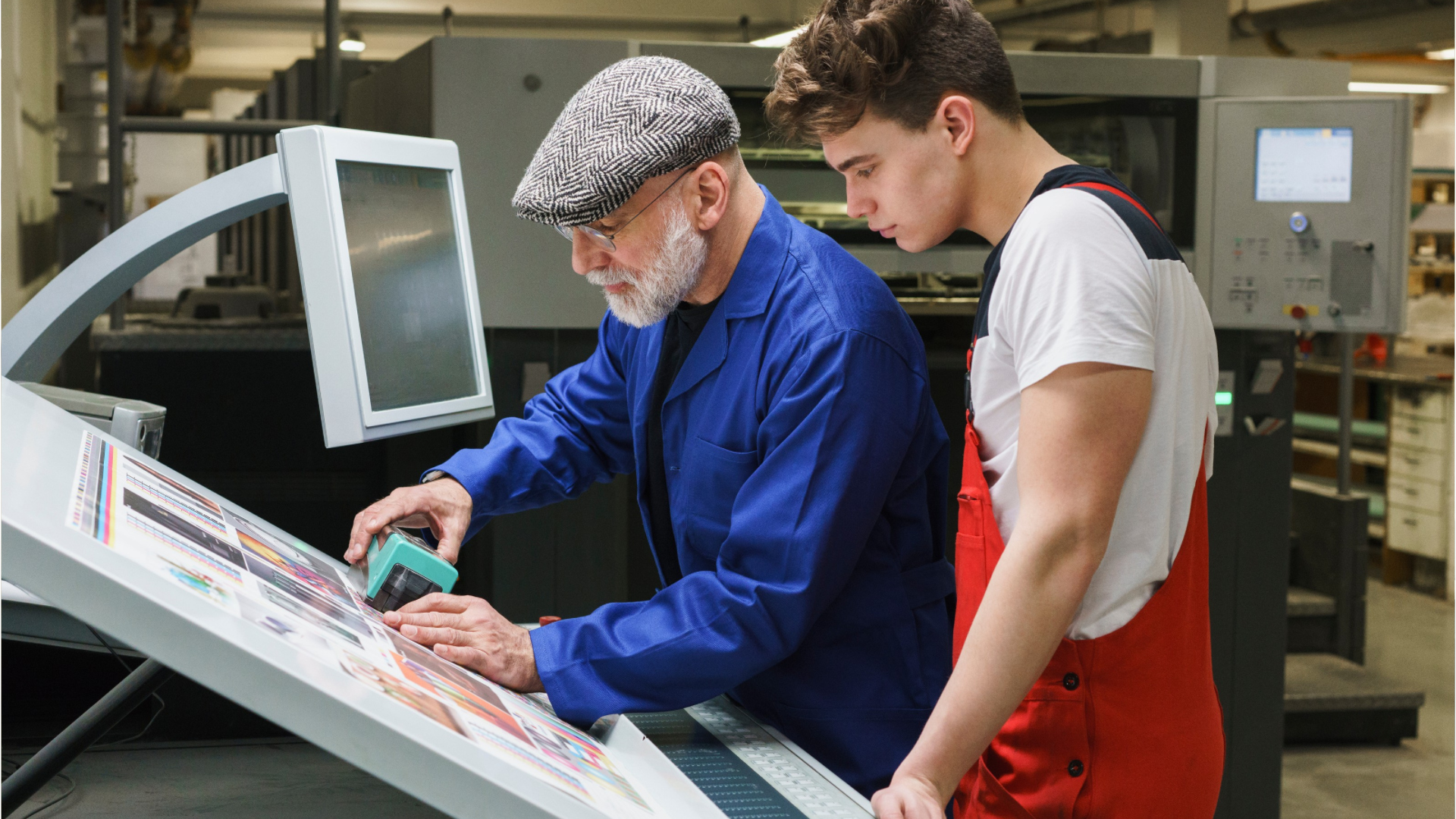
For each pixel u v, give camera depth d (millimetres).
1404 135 2299
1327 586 3977
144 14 5887
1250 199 2404
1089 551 816
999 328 903
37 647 1569
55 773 829
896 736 1085
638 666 933
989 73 935
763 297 1054
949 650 1153
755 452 1058
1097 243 835
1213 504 2518
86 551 519
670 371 1173
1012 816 914
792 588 957
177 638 520
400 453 2715
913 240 978
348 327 920
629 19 6086
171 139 6441
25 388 946
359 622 777
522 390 2285
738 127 1056
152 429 1054
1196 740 938
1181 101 2432
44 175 5559
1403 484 5598
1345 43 5438
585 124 968
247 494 2734
